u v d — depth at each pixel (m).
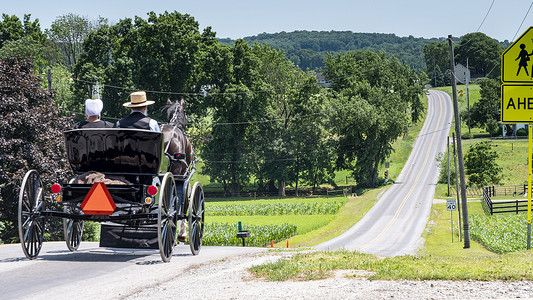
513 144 121.88
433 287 8.20
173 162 12.23
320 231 62.59
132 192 10.10
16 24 107.00
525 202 62.28
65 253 12.42
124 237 12.66
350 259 12.34
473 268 10.24
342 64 126.62
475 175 90.25
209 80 99.06
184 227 13.25
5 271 9.62
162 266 10.62
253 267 10.38
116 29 94.50
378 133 103.88
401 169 114.00
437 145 130.62
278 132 108.25
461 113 154.88
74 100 89.75
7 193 29.72
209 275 9.78
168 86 94.75
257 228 56.19
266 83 110.25
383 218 70.38
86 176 10.42
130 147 10.30
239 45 103.25
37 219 10.88
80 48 126.44
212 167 105.50
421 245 48.75
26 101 31.75
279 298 7.62
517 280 8.75
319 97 110.81
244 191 114.31
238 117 103.69
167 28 91.62
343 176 125.94
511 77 16.75
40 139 31.62
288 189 118.38
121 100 86.94
